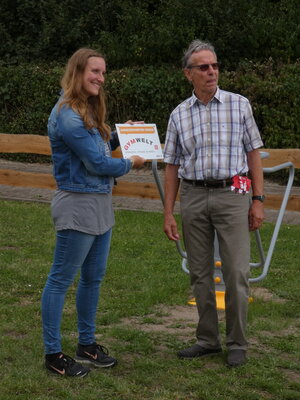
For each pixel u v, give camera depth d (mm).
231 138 5910
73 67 5574
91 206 5641
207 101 5949
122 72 17891
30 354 6238
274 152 11852
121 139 5855
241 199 5953
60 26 20531
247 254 5992
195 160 5984
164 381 5730
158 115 17203
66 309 7633
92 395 5422
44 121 18594
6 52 21047
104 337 6789
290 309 7711
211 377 5801
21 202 14109
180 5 19141
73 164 5586
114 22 20953
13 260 9656
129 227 11867
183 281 8766
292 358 6320
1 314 7402
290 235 11383
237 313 6000
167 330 7070
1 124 19281
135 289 8484
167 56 18750
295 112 15391
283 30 17984
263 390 5625
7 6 21672
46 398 5367
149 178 15867
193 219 6051
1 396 5391
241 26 18438
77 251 5656
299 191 14430
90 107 5699
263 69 16750
